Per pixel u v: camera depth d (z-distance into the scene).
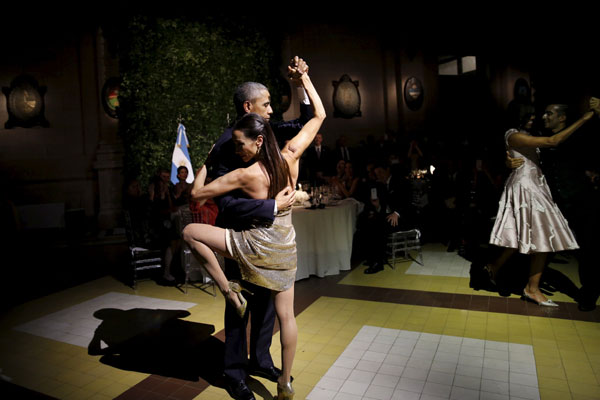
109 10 8.98
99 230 9.34
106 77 9.54
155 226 5.46
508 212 4.12
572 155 6.38
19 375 3.23
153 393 2.91
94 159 9.65
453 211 6.46
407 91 12.10
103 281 5.73
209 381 3.06
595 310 3.89
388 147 10.59
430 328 3.69
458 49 13.12
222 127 7.38
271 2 8.87
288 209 2.56
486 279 4.87
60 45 9.38
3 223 8.05
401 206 5.62
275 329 3.80
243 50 7.68
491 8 11.70
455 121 13.31
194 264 5.44
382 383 2.85
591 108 3.59
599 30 10.61
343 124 11.33
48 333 4.02
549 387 2.71
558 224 3.92
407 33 12.02
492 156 11.30
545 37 12.05
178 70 7.04
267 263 2.44
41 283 5.77
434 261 5.79
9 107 9.11
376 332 3.67
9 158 9.17
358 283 5.04
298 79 2.68
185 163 6.58
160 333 3.92
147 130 7.02
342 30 11.23
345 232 5.55
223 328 3.99
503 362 3.05
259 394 2.85
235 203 2.40
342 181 7.32
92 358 3.48
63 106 9.47
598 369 2.90
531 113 4.07
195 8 7.22
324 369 3.08
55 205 9.08
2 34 8.96
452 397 2.65
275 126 3.02
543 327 3.60
